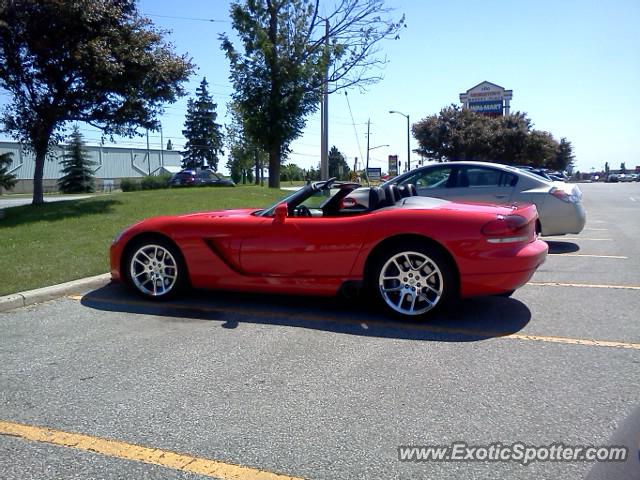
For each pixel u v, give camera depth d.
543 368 3.71
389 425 2.95
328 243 4.96
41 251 7.85
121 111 14.02
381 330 4.62
